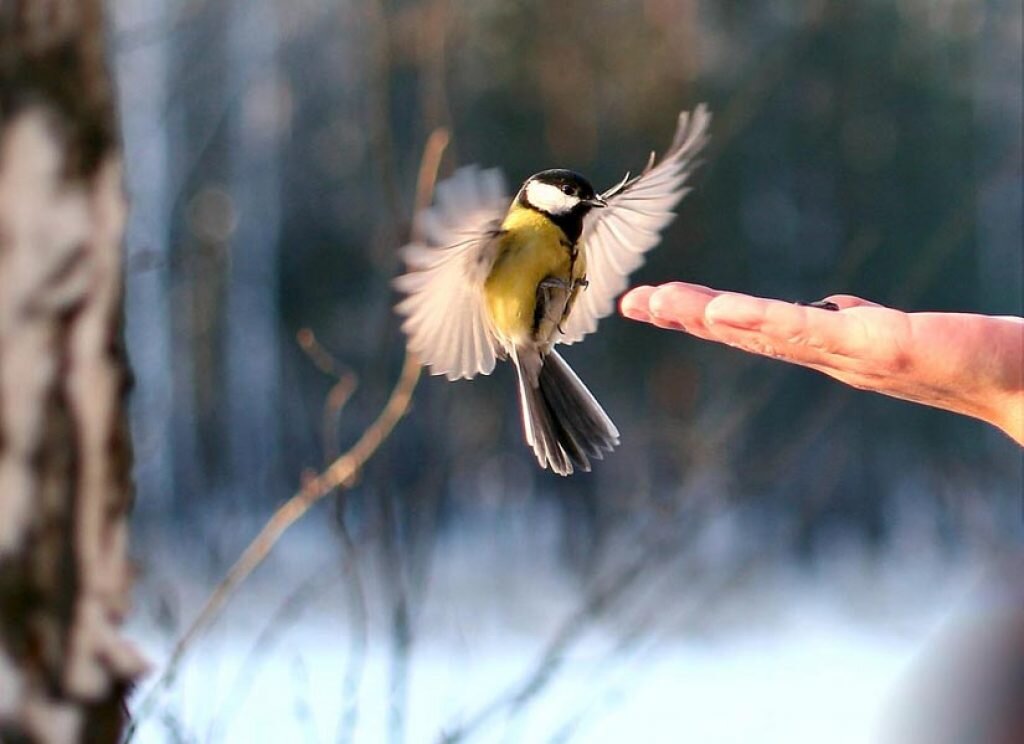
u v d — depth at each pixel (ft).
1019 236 100.32
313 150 100.73
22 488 12.12
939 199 94.53
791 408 77.15
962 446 86.94
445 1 31.81
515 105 86.38
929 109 94.38
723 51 86.07
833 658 49.85
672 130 74.02
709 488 30.71
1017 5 94.99
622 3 77.46
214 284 68.54
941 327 15.07
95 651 12.32
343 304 101.81
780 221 95.81
